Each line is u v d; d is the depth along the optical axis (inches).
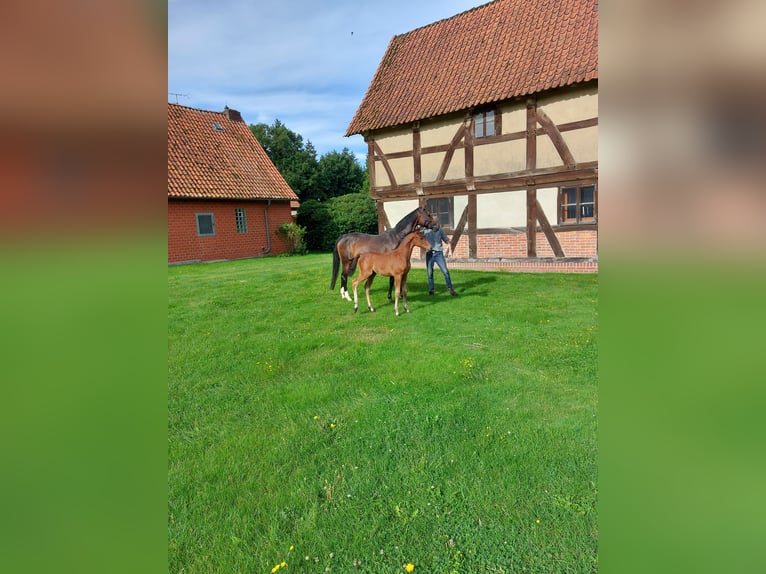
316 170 1304.1
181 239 581.0
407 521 84.4
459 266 413.7
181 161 618.5
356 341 195.0
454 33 450.9
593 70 322.7
